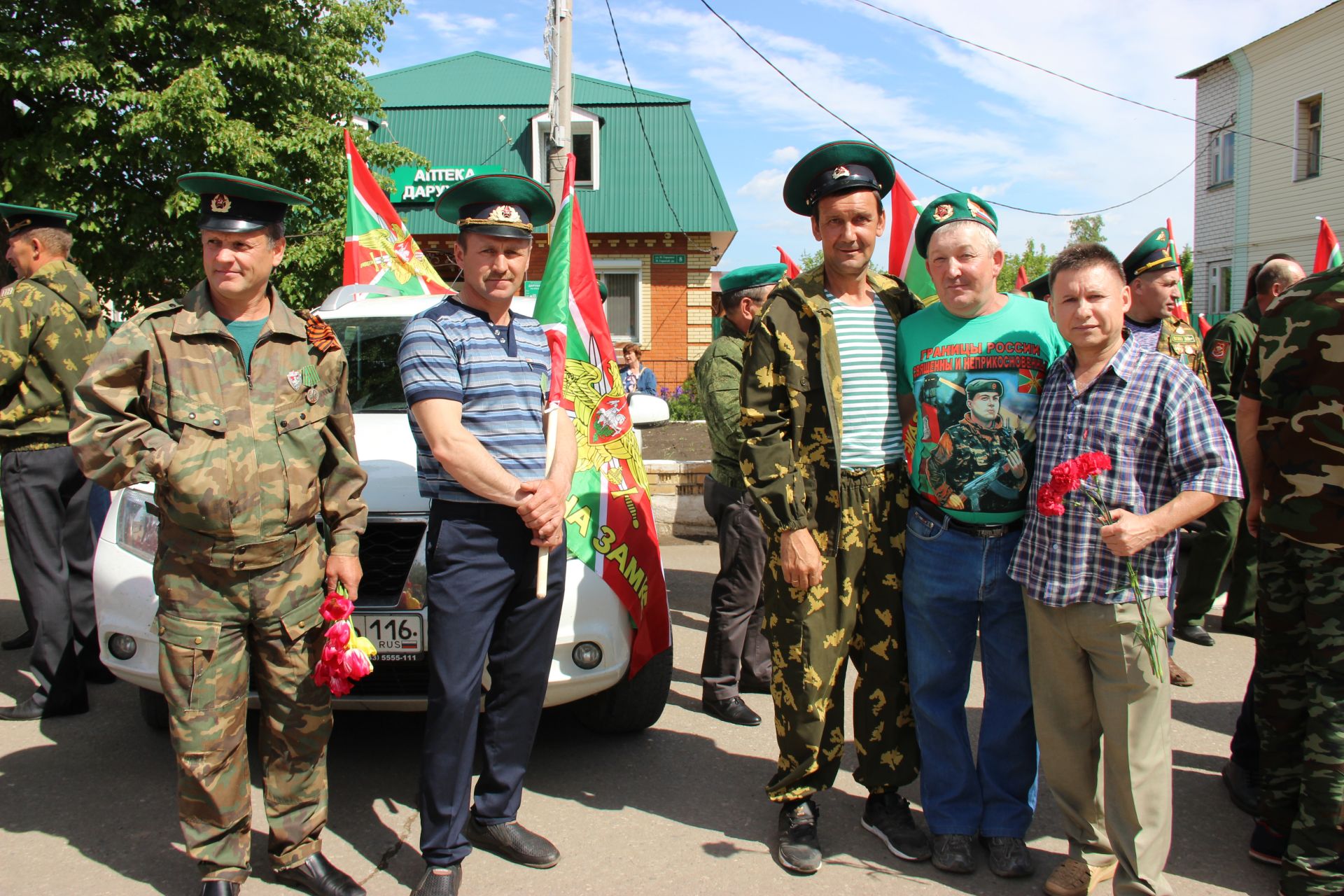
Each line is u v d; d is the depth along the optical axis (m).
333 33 12.06
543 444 2.80
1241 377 4.99
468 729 2.67
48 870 2.83
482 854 2.93
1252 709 3.23
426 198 18.38
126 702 4.27
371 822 3.13
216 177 2.41
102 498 4.87
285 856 2.67
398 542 3.15
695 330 18.72
